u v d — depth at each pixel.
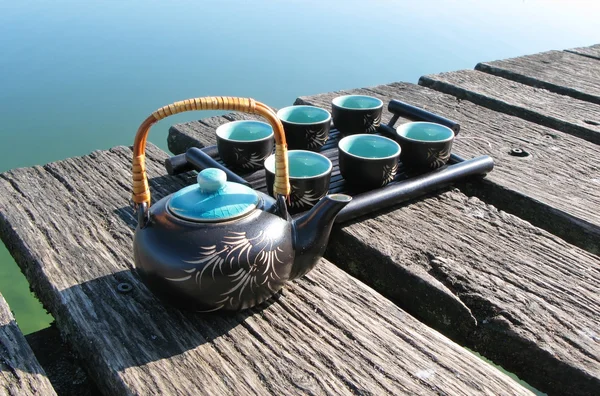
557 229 1.40
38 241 1.21
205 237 0.89
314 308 1.03
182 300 0.92
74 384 0.97
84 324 0.97
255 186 1.40
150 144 1.76
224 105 0.89
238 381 0.86
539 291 1.10
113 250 1.18
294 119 1.57
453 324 1.08
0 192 1.41
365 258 1.24
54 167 1.56
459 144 1.77
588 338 0.99
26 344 0.94
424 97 2.20
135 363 0.89
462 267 1.17
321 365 0.90
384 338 0.96
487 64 2.63
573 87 2.30
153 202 1.40
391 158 1.32
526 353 0.99
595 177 1.59
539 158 1.70
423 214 1.37
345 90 2.29
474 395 0.85
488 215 1.38
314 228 0.98
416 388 0.86
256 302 0.97
